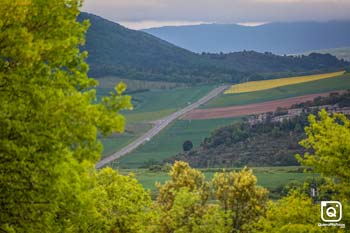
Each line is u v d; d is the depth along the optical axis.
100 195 95.38
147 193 104.00
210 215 117.38
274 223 87.38
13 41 46.22
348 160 78.94
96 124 48.28
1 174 48.25
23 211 51.19
